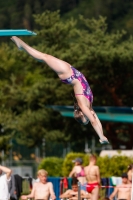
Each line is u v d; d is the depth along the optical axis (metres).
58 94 82.44
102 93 82.75
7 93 86.69
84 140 91.12
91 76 79.38
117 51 77.44
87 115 24.48
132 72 80.50
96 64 78.00
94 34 81.69
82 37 81.12
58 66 24.64
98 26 84.25
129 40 83.56
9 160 112.75
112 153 65.00
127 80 81.56
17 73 122.06
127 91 82.94
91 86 81.38
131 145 85.44
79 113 25.06
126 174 38.72
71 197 38.59
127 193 38.38
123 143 86.00
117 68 79.50
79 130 87.25
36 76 121.81
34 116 84.62
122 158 55.47
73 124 86.62
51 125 86.75
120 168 54.91
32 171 100.25
